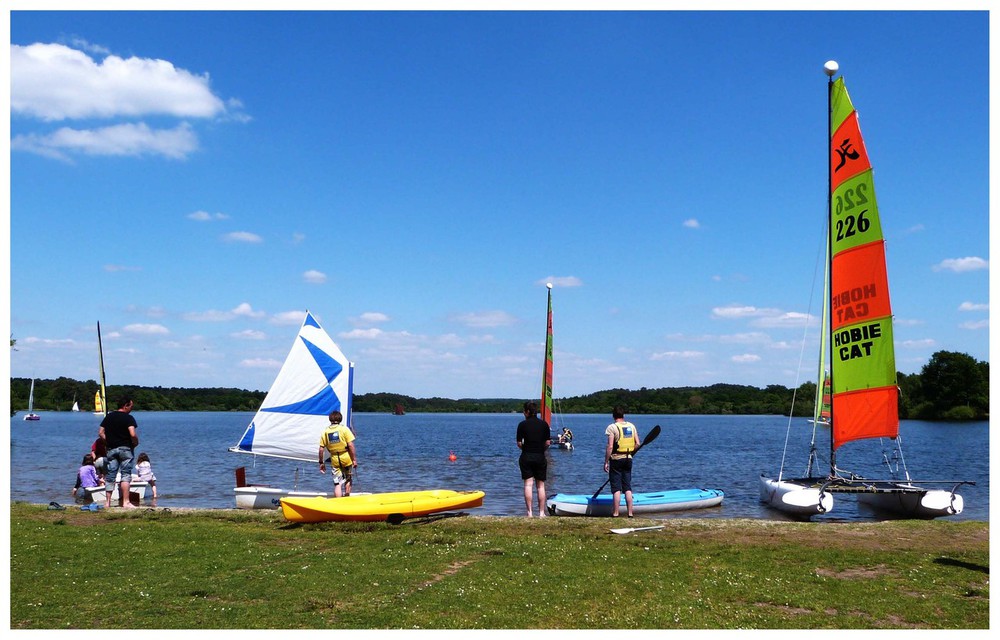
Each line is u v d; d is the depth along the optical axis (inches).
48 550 415.5
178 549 424.2
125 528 492.1
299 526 507.5
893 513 703.1
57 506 593.0
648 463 1537.9
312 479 1095.0
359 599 320.5
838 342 724.0
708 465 1483.8
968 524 515.2
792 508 703.7
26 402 4776.1
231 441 2351.1
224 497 877.8
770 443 2486.5
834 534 474.6
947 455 1729.8
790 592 335.0
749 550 420.8
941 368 4067.4
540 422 563.5
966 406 3976.4
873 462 1539.1
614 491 546.9
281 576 359.6
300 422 794.8
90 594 327.9
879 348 683.4
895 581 356.8
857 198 700.7
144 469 856.9
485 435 3331.7
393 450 2027.6
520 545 433.1
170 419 6205.7
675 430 3986.2
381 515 534.9
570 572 367.9
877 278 684.1
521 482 1101.1
